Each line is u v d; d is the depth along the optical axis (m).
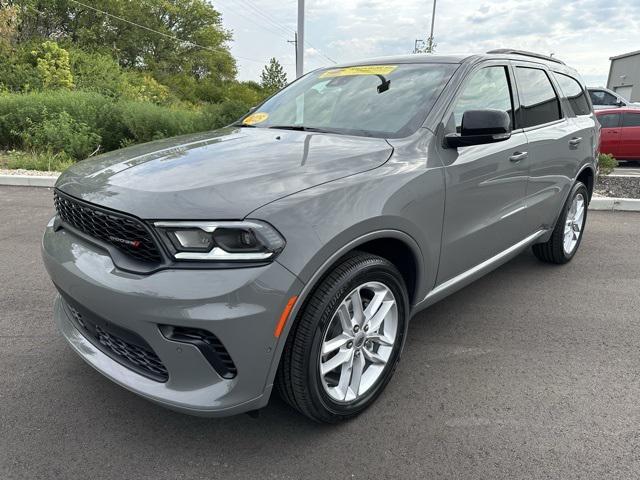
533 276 4.52
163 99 30.92
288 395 2.27
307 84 3.72
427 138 2.74
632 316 3.72
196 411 2.02
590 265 4.82
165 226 1.95
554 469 2.20
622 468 2.21
